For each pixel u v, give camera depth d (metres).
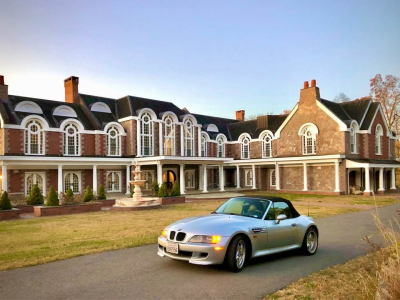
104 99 42.25
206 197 32.94
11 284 6.83
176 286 6.66
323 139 38.25
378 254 6.61
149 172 40.38
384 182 41.16
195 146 45.22
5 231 13.82
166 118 42.06
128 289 6.49
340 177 36.28
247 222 8.15
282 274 7.49
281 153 42.47
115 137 38.50
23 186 31.47
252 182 45.16
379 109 42.22
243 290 6.43
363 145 39.06
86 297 6.09
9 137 30.92
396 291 4.85
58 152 34.25
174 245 7.66
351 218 17.31
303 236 9.24
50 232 13.36
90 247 10.20
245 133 49.97
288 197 32.91
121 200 23.30
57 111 35.97
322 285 6.57
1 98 33.25
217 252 7.33
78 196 23.73
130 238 11.62
